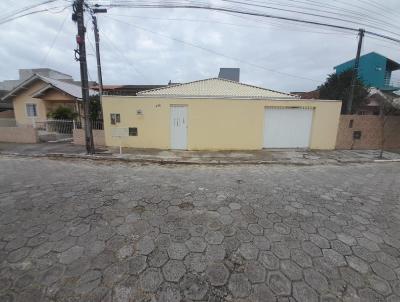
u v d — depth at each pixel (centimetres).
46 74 2494
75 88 1702
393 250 279
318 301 201
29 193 433
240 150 973
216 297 203
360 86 1484
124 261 246
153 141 967
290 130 998
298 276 230
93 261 245
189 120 945
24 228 309
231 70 2138
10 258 248
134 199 411
